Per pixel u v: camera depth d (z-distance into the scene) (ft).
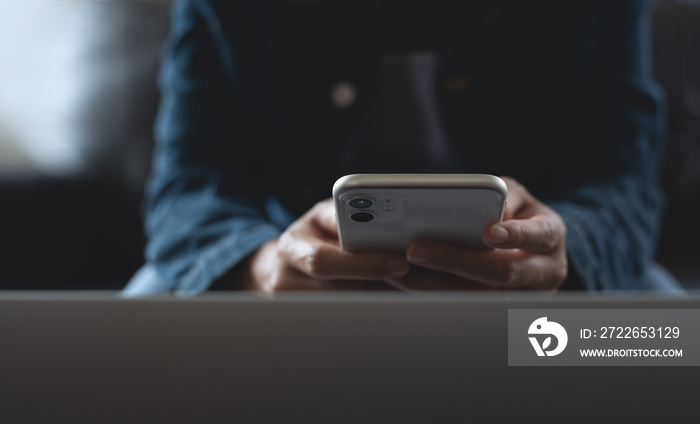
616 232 1.98
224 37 2.62
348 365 0.83
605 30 2.54
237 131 2.74
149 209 2.51
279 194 2.77
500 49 2.49
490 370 0.82
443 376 0.81
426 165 2.79
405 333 0.89
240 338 0.89
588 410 0.75
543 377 0.81
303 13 2.57
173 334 0.90
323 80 2.60
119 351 0.87
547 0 2.45
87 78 3.51
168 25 3.56
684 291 2.49
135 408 0.77
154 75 3.46
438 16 2.69
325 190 2.71
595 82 2.52
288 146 2.68
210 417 0.76
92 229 3.36
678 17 3.44
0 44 3.59
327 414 0.76
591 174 2.32
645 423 0.74
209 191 2.38
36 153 3.41
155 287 2.25
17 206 2.75
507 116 2.54
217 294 1.01
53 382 0.82
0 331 0.92
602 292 1.83
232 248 1.92
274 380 0.81
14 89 3.58
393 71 2.71
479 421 0.74
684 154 3.31
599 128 2.41
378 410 0.76
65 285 3.08
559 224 1.47
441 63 2.49
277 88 2.63
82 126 3.43
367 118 2.63
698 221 3.33
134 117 3.41
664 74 3.36
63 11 3.70
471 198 1.11
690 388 0.79
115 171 3.39
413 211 1.18
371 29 2.54
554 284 1.51
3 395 0.79
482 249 1.32
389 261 1.37
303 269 1.44
